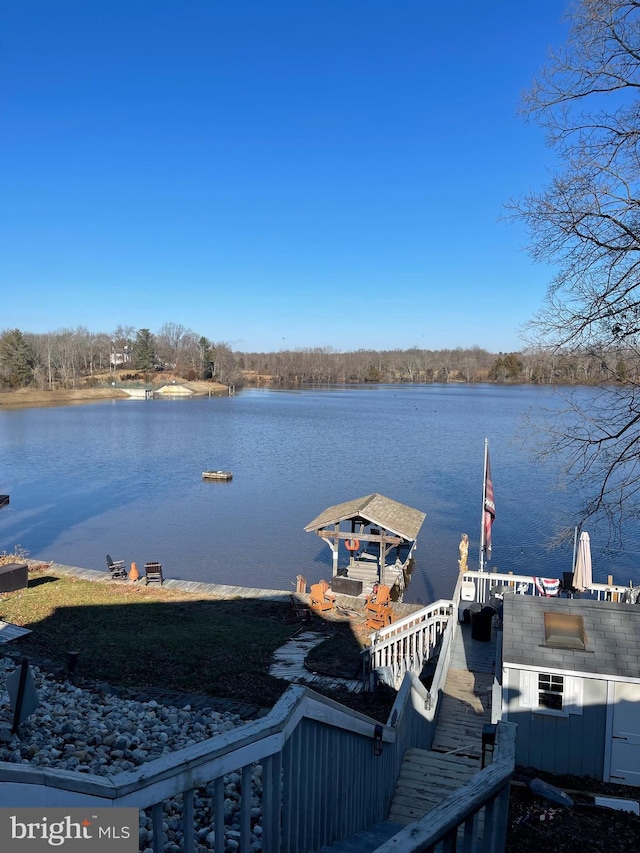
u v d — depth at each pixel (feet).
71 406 324.80
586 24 29.04
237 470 147.84
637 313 29.68
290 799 11.62
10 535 94.02
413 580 77.46
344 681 40.57
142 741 26.43
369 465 153.69
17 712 24.85
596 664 29.09
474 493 122.52
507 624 31.78
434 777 22.80
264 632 50.75
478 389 496.64
